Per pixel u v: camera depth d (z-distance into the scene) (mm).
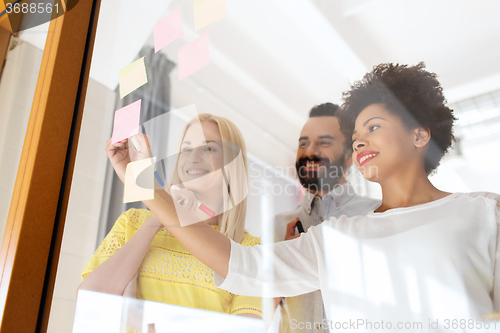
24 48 1096
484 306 471
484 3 581
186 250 756
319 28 726
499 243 483
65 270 804
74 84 869
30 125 816
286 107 729
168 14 967
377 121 621
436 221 535
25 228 702
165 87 908
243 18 824
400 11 652
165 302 725
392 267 544
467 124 545
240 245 702
